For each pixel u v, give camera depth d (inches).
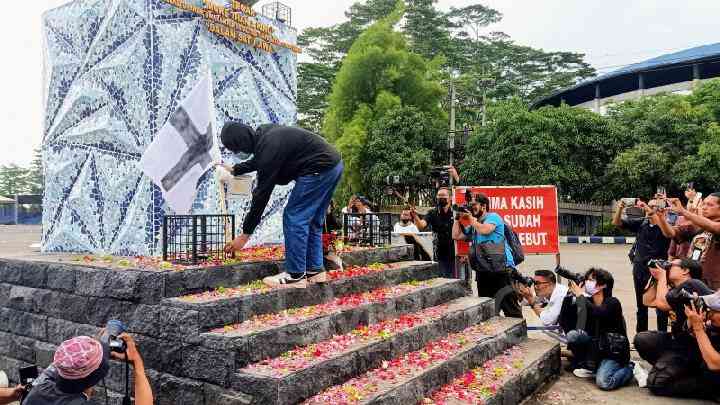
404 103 1000.2
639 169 851.4
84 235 251.8
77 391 95.7
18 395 113.9
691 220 202.1
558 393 194.9
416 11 1457.9
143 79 227.5
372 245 262.7
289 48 304.0
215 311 145.6
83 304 176.1
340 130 1005.2
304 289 176.9
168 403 145.7
